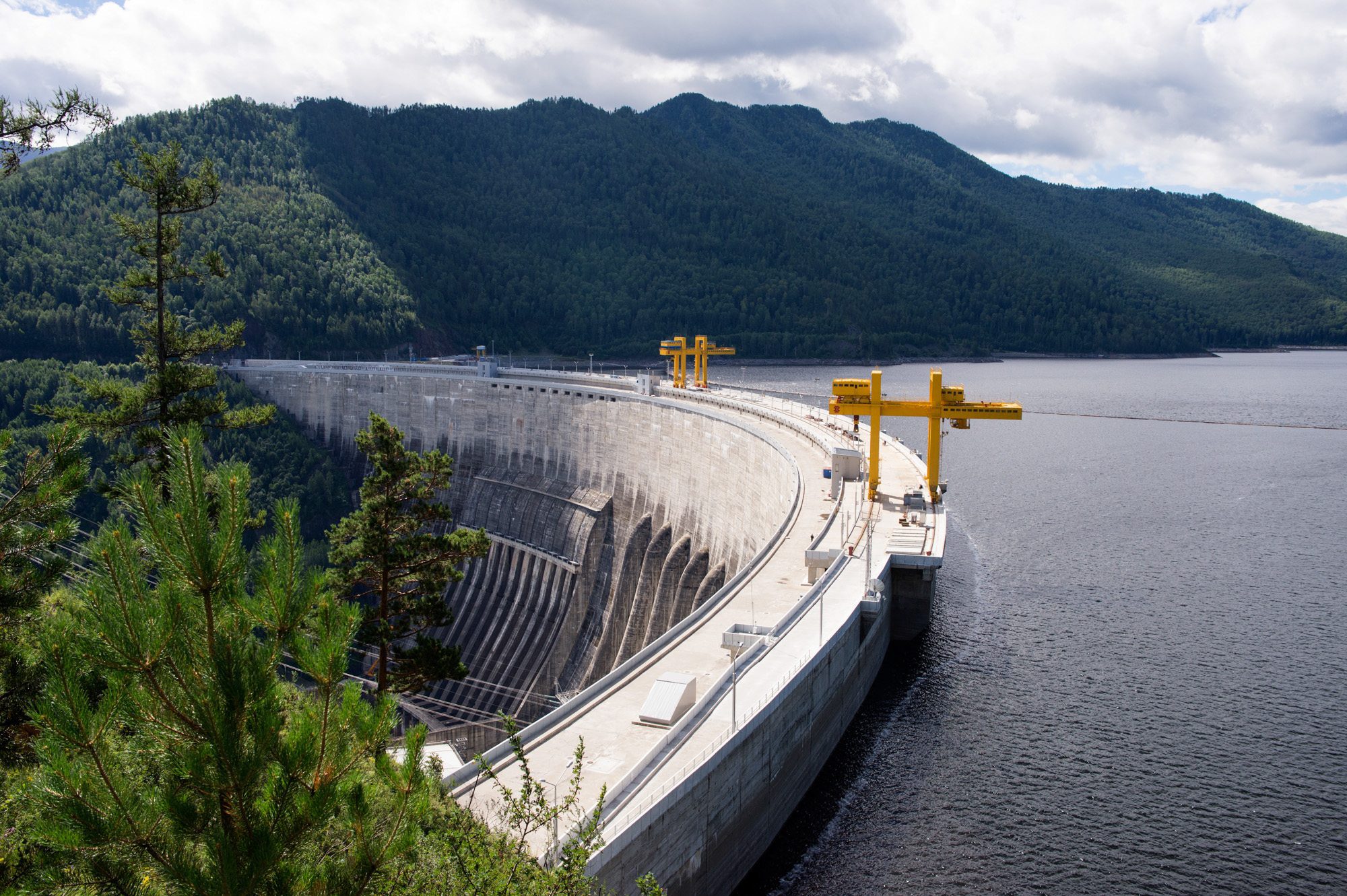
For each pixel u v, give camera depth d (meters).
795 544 78.75
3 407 182.75
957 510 136.25
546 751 44.59
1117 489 150.50
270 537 19.03
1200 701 71.12
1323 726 67.31
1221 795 58.53
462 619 143.50
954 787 58.94
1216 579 102.12
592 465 145.50
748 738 47.69
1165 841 53.97
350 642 18.64
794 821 54.91
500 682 130.75
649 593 120.31
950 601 93.69
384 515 51.31
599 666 122.38
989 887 50.25
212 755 16.70
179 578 17.20
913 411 92.12
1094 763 61.97
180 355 56.72
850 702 65.38
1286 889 50.12
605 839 36.53
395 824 18.38
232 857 16.28
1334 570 105.38
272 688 17.62
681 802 41.72
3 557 27.30
